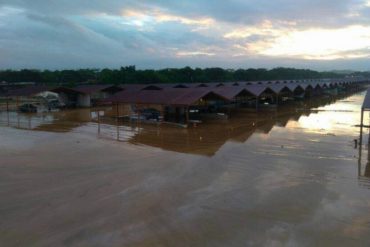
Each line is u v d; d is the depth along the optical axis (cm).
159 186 1672
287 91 5462
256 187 1650
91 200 1498
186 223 1280
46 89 4850
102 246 1123
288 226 1253
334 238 1166
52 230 1228
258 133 3016
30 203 1466
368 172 1861
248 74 12200
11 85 6988
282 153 2283
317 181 1725
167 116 3972
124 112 4531
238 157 2200
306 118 3941
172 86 5641
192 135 2966
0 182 1722
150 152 2350
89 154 2281
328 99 6531
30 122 3766
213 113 4075
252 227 1248
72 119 3978
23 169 1933
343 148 2391
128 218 1322
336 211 1373
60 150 2394
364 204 1436
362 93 8400
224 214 1355
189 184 1700
